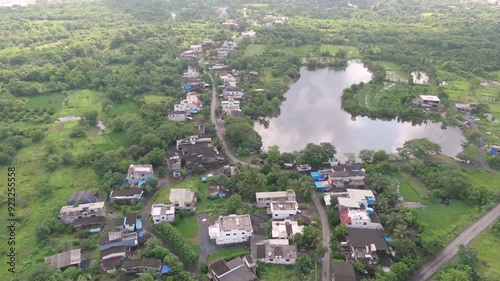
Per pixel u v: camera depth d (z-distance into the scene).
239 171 177.38
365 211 151.25
